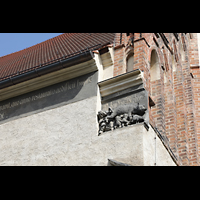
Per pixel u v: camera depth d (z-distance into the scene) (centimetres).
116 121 1283
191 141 1669
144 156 1192
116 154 1222
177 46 1856
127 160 1197
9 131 1448
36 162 1327
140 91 1312
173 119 1580
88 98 1372
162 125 1461
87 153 1267
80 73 1425
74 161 1270
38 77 1450
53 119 1395
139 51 1443
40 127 1400
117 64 1445
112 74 1426
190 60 1980
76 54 1452
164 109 1534
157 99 1512
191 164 1606
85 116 1341
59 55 1723
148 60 1464
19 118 1460
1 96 1516
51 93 1452
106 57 1453
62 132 1350
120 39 1520
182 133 1631
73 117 1361
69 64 1404
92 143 1278
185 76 1859
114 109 1309
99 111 1329
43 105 1445
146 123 1251
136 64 1414
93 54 1398
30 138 1394
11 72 1811
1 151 1415
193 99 1820
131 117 1266
